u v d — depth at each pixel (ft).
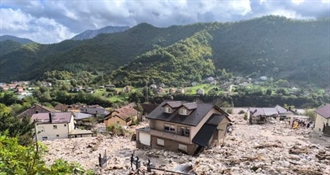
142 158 85.61
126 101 355.56
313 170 50.67
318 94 365.20
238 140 104.17
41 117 162.61
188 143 91.81
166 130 101.81
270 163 59.16
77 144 111.14
